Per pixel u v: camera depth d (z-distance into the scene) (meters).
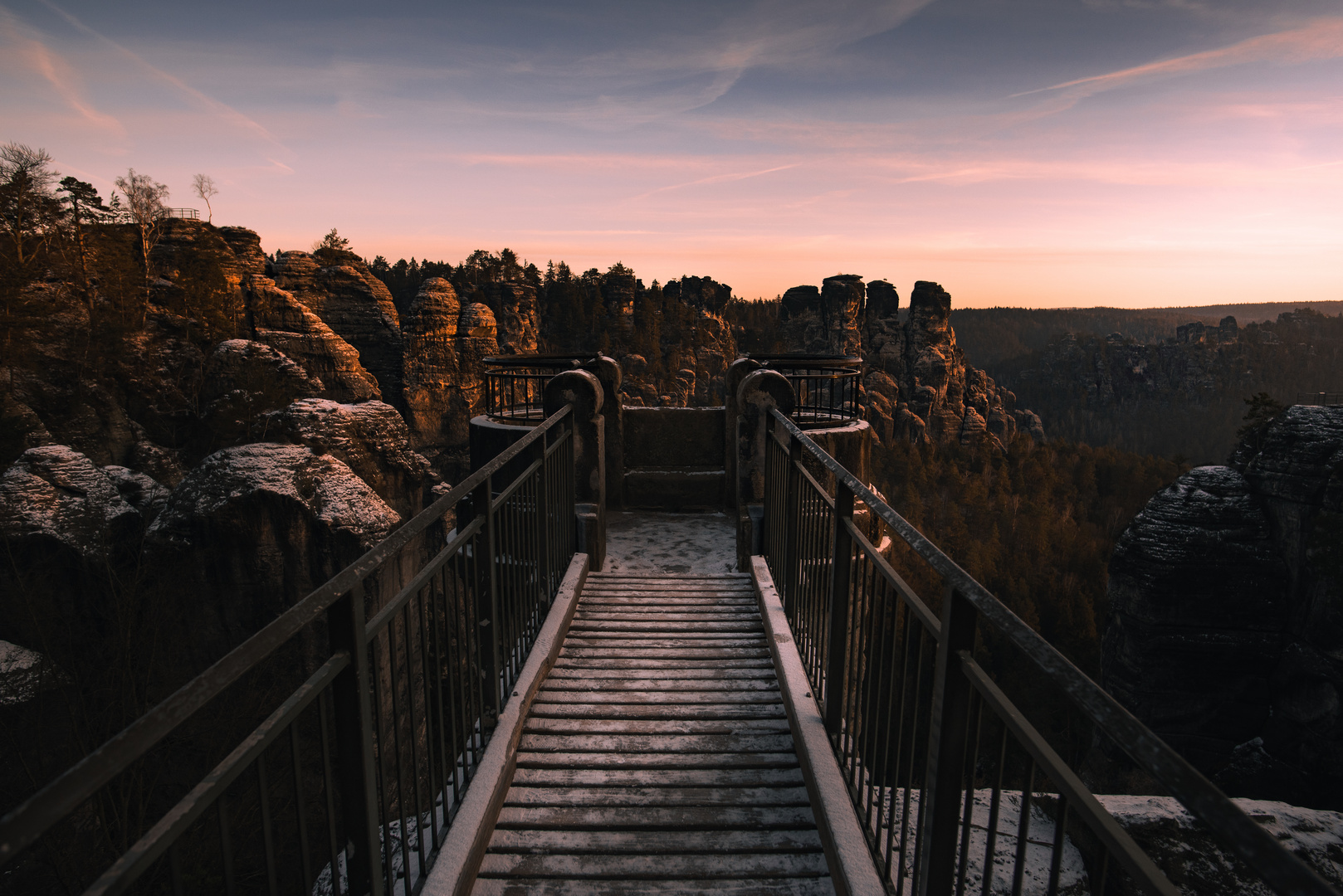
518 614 3.96
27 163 53.62
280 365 50.50
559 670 4.34
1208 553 36.28
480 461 8.30
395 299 131.62
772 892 2.67
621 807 3.14
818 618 3.58
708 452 8.50
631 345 138.12
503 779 3.14
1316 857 3.07
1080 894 2.91
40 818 0.87
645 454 8.50
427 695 2.49
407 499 41.91
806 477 3.96
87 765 0.96
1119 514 103.75
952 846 1.81
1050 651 1.29
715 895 2.65
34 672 14.77
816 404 8.81
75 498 24.66
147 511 31.84
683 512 7.97
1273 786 34.62
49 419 44.00
